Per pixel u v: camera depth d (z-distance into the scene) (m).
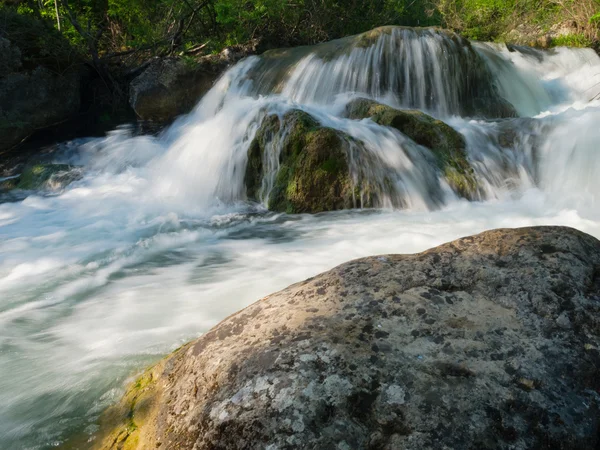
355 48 9.15
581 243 1.94
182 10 11.19
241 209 6.22
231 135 6.86
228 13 10.98
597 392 1.43
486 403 1.36
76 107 10.00
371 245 4.56
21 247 4.82
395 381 1.43
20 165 8.88
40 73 9.16
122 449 1.60
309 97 9.08
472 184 5.95
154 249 4.70
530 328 1.60
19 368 2.39
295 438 1.31
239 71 10.10
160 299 3.37
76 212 6.21
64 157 8.95
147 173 7.87
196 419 1.45
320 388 1.41
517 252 1.90
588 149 6.03
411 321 1.64
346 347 1.53
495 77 10.01
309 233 5.05
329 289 1.84
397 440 1.30
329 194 5.77
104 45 12.59
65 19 10.98
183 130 9.50
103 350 2.56
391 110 6.71
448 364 1.48
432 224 5.11
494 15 15.60
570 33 14.45
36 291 3.62
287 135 6.05
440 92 8.84
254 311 1.84
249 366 1.53
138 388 1.93
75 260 4.38
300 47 10.35
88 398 2.07
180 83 10.07
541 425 1.33
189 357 1.76
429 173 5.95
